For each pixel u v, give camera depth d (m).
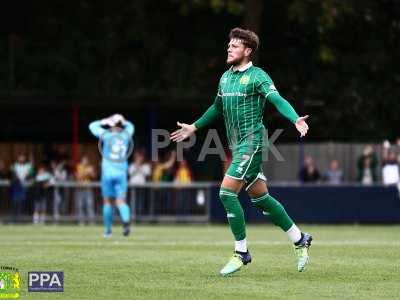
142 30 107.75
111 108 97.62
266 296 29.33
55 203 89.81
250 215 91.38
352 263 39.62
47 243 53.06
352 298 29.09
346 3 104.50
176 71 106.12
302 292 30.31
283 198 91.44
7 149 101.19
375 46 111.44
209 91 104.50
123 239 59.12
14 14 107.25
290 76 109.56
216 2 101.06
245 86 34.22
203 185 89.50
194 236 64.19
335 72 110.50
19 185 89.56
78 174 91.19
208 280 33.31
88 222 89.94
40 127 100.94
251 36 34.34
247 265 38.59
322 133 108.69
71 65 104.44
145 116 99.56
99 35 107.44
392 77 111.62
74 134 96.00
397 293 30.27
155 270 36.38
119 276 34.34
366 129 109.31
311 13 103.56
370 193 91.56
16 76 103.50
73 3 108.69
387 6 110.12
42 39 106.88
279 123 99.25
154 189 89.56
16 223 89.88
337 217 91.50
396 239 60.34
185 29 110.31
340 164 96.38
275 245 51.56
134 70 105.31
